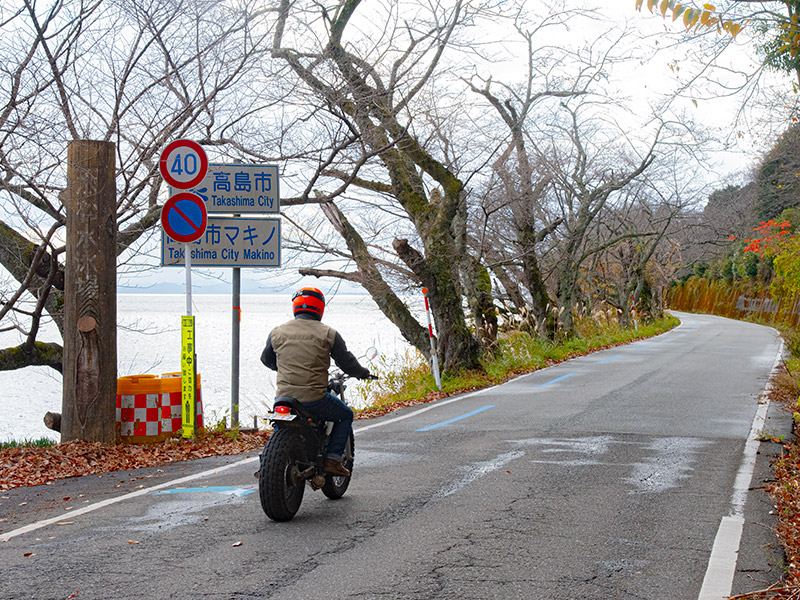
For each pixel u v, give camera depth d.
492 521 6.01
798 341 24.02
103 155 9.55
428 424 11.56
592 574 4.78
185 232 9.93
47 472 8.19
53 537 5.66
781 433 10.02
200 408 10.30
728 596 4.41
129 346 52.34
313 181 12.09
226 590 4.49
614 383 16.56
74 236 9.45
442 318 18.55
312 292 6.61
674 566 4.93
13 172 9.27
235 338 11.23
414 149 17.52
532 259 26.19
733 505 6.48
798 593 4.35
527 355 22.28
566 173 28.16
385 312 20.27
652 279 52.31
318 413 6.38
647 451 8.93
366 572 4.81
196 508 6.53
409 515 6.22
